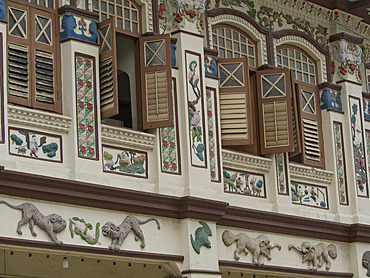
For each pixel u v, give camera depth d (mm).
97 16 14578
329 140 18453
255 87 17203
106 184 14117
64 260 14148
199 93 15844
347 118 18812
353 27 19703
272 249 16656
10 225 12828
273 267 16531
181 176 15273
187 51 15820
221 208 15484
